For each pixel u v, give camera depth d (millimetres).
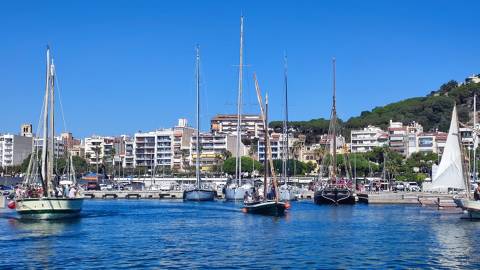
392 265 45094
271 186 98125
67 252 51344
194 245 56062
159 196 169250
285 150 147500
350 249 53250
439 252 51531
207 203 129375
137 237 62406
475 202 82438
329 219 85312
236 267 44219
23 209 77188
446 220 83750
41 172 80062
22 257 48531
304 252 51469
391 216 91625
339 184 132500
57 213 78875
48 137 83875
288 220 83438
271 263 45875
